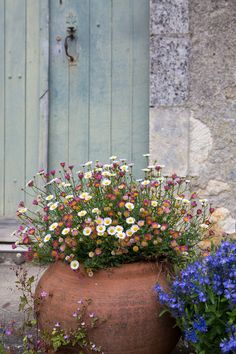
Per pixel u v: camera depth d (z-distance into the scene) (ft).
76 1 14.38
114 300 7.74
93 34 14.34
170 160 13.07
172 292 7.86
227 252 7.72
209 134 12.97
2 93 14.88
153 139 13.10
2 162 14.94
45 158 14.46
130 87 14.25
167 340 8.11
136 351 7.84
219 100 12.90
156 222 8.36
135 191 8.77
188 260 8.75
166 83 13.01
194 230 9.25
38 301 8.31
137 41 14.19
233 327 6.97
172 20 12.93
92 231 8.03
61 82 14.52
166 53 12.98
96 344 7.79
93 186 9.09
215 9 12.83
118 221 8.39
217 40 12.86
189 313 7.72
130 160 14.26
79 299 7.83
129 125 14.28
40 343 8.38
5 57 14.84
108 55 14.30
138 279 7.98
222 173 12.95
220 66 12.87
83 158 14.47
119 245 8.00
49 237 8.23
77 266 7.96
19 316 10.38
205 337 7.45
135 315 7.73
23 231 8.96
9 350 8.73
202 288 7.44
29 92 14.70
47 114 14.43
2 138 14.93
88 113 14.44
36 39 14.60
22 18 14.67
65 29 14.43
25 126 14.76
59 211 8.86
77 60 14.42
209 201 13.01
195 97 12.96
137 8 14.17
